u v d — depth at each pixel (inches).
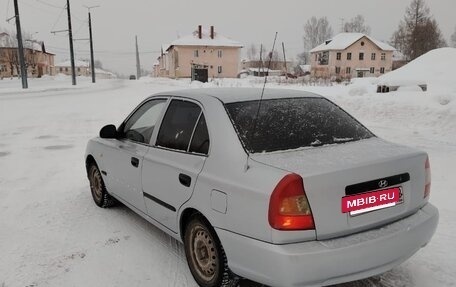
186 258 142.7
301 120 136.9
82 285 137.5
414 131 407.8
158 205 151.7
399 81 681.6
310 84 1222.3
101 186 207.5
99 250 162.4
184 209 135.0
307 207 104.0
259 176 109.4
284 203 103.5
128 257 156.3
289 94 155.6
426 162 128.7
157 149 153.7
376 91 705.0
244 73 2704.2
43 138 422.3
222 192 117.0
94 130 470.6
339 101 570.9
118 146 182.9
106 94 1043.3
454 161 289.1
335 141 131.4
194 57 2608.3
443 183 238.7
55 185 255.3
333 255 103.7
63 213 204.5
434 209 129.5
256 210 107.5
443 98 482.3
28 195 234.5
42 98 930.1
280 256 102.5
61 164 310.5
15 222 193.2
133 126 181.9
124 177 177.0
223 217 116.9
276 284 106.1
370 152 121.8
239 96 145.0
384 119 474.3
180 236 141.6
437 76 1056.2
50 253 160.6
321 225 105.5
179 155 139.9
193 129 139.6
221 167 120.8
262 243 106.7
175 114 153.2
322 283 105.3
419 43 2773.1
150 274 143.8
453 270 141.5
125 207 212.8
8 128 487.2
